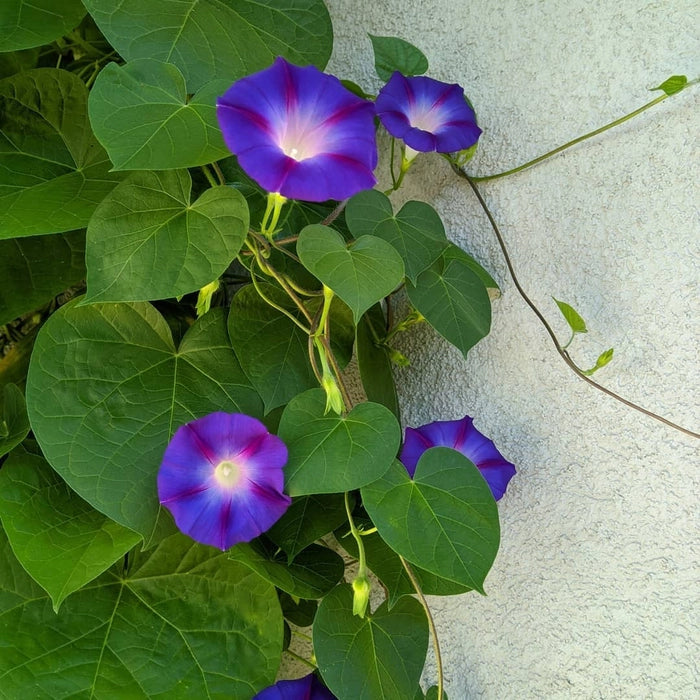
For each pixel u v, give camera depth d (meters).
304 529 0.49
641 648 0.48
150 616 0.48
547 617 0.51
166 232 0.43
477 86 0.55
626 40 0.49
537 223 0.52
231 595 0.49
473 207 0.56
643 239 0.48
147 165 0.40
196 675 0.47
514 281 0.53
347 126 0.42
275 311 0.50
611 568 0.49
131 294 0.42
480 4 0.55
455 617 0.55
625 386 0.49
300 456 0.43
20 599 0.47
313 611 0.56
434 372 0.57
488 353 0.54
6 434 0.50
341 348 0.51
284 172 0.40
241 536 0.43
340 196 0.41
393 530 0.42
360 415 0.44
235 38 0.49
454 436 0.50
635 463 0.48
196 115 0.42
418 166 0.59
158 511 0.45
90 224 0.43
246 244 0.47
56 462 0.44
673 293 0.47
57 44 0.58
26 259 0.52
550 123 0.52
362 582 0.44
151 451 0.45
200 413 0.47
